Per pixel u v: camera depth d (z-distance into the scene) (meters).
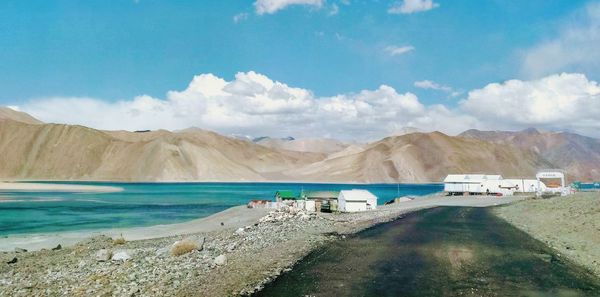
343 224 43.25
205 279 19.41
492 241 30.61
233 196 147.75
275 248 27.53
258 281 19.05
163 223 64.38
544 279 19.38
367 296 16.83
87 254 31.59
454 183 124.00
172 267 21.88
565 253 25.58
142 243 37.78
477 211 60.09
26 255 32.91
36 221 66.25
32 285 19.44
